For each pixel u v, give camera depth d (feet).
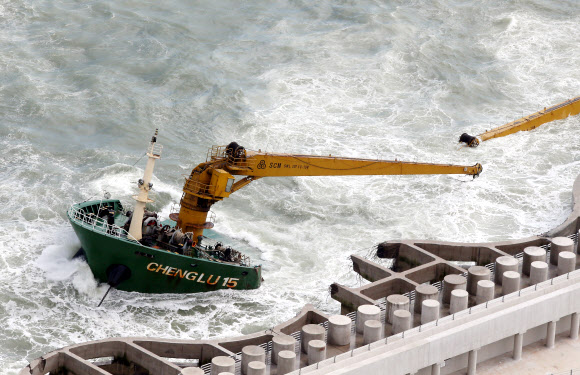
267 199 561.43
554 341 353.31
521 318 336.08
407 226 538.88
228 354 332.19
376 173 511.40
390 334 325.62
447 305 346.33
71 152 600.80
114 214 483.51
